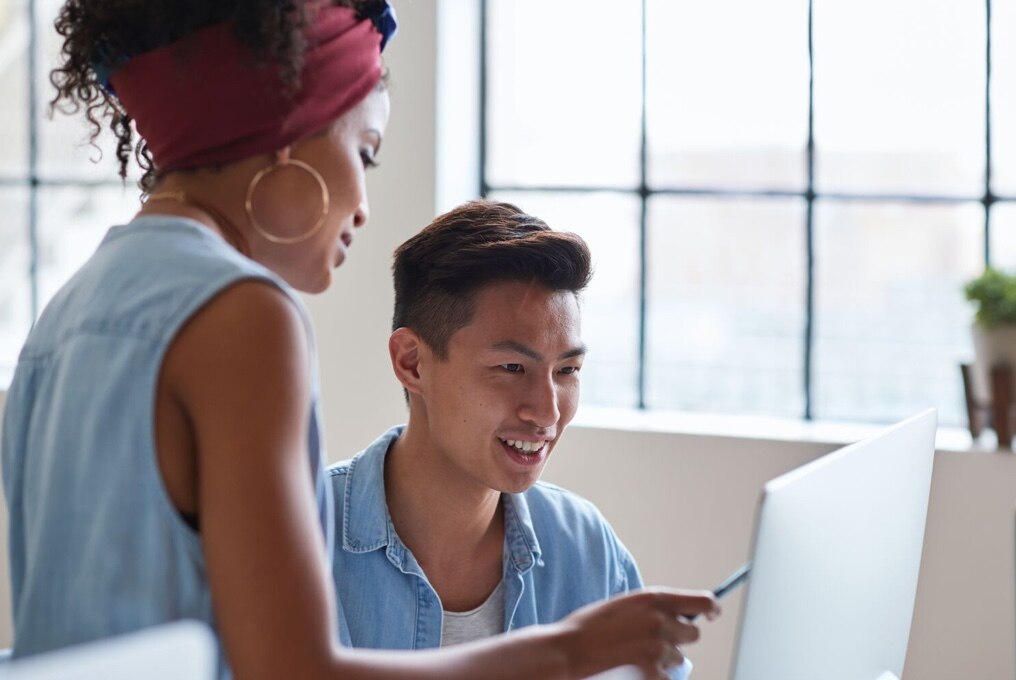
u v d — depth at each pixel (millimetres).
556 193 3141
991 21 2850
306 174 954
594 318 4992
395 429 1427
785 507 960
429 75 2865
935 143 2938
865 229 7633
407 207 2895
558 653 891
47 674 547
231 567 780
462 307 1293
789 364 8430
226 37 910
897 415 2922
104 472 833
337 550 1354
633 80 3125
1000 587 2559
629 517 2816
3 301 5094
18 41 6176
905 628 1317
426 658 830
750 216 8633
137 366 826
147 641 591
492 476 1312
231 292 827
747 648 951
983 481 2557
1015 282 2613
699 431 2783
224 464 792
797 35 2977
